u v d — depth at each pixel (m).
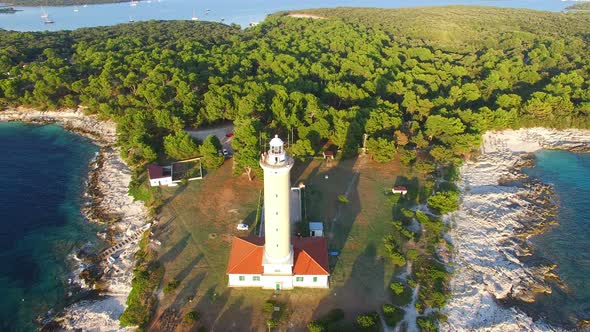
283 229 54.75
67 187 93.00
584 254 72.12
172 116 103.62
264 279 59.28
